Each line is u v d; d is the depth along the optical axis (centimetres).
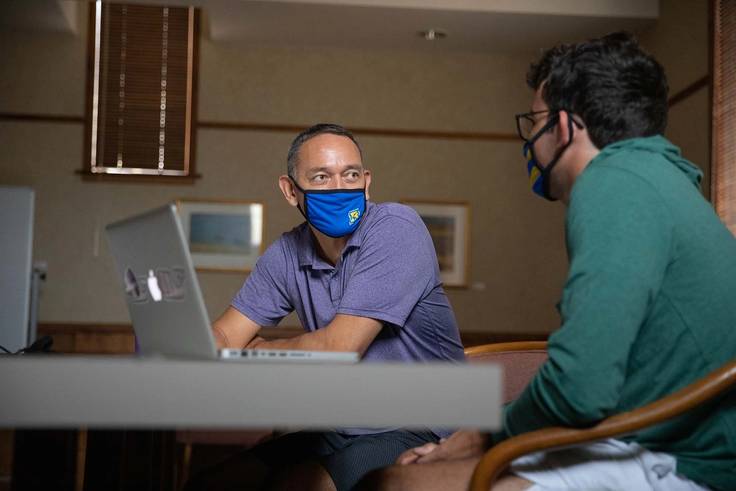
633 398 136
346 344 189
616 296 123
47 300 664
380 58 705
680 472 134
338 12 618
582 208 132
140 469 194
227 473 196
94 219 675
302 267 212
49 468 185
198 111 691
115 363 92
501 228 701
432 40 676
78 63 684
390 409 94
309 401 94
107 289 670
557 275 700
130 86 686
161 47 691
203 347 119
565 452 139
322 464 186
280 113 695
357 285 194
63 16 654
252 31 664
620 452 137
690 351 131
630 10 608
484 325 693
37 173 673
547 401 127
